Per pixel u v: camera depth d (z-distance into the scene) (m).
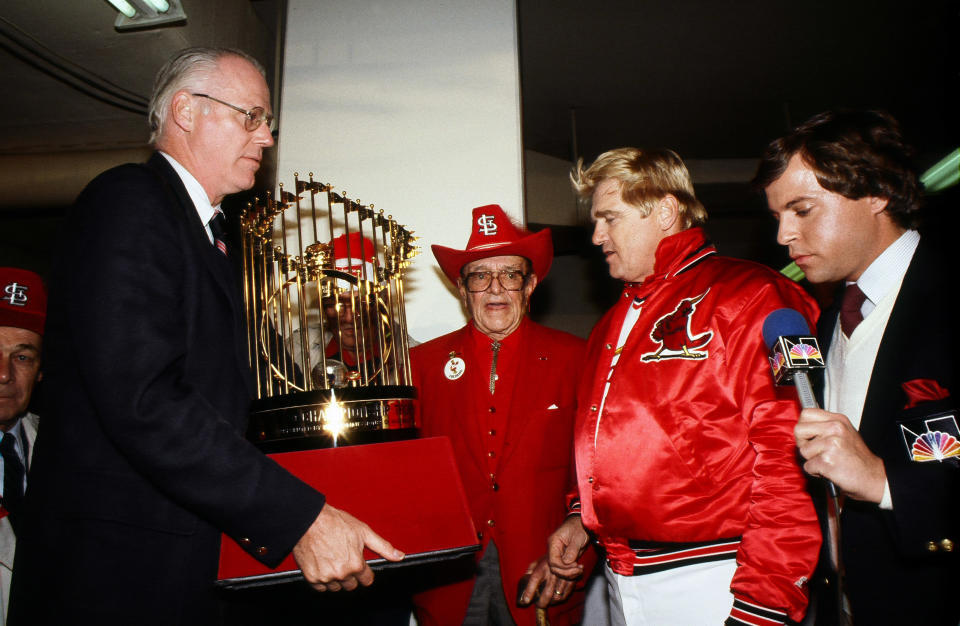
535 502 1.92
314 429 1.31
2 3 3.21
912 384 1.18
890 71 5.31
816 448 1.10
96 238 1.12
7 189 4.93
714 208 7.36
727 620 1.26
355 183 2.89
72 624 1.06
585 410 1.67
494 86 2.95
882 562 1.21
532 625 1.81
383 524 1.17
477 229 2.19
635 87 5.43
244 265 1.58
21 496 1.97
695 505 1.37
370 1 3.09
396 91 2.98
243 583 1.11
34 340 2.05
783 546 1.23
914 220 1.35
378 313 1.67
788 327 1.14
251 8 3.98
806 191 1.35
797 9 4.50
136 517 1.11
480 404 2.06
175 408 1.08
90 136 4.87
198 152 1.37
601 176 1.73
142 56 3.63
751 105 5.79
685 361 1.42
